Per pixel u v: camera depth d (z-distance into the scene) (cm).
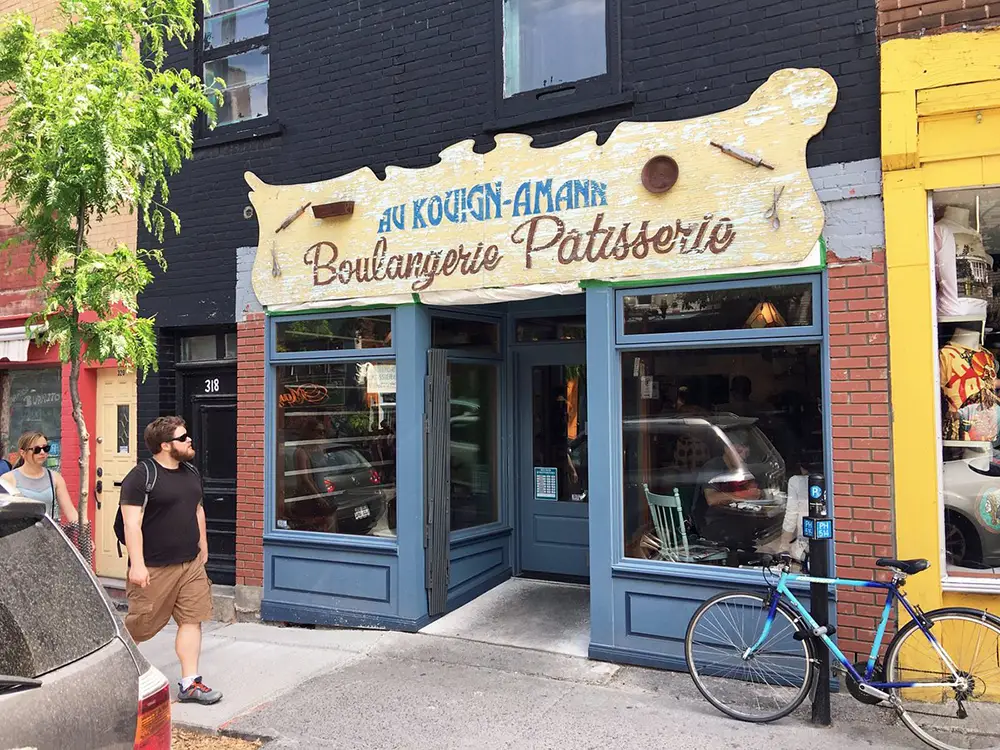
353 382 632
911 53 446
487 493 688
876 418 450
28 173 450
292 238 647
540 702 449
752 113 482
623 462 526
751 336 484
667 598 496
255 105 712
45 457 595
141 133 450
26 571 236
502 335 698
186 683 466
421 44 612
